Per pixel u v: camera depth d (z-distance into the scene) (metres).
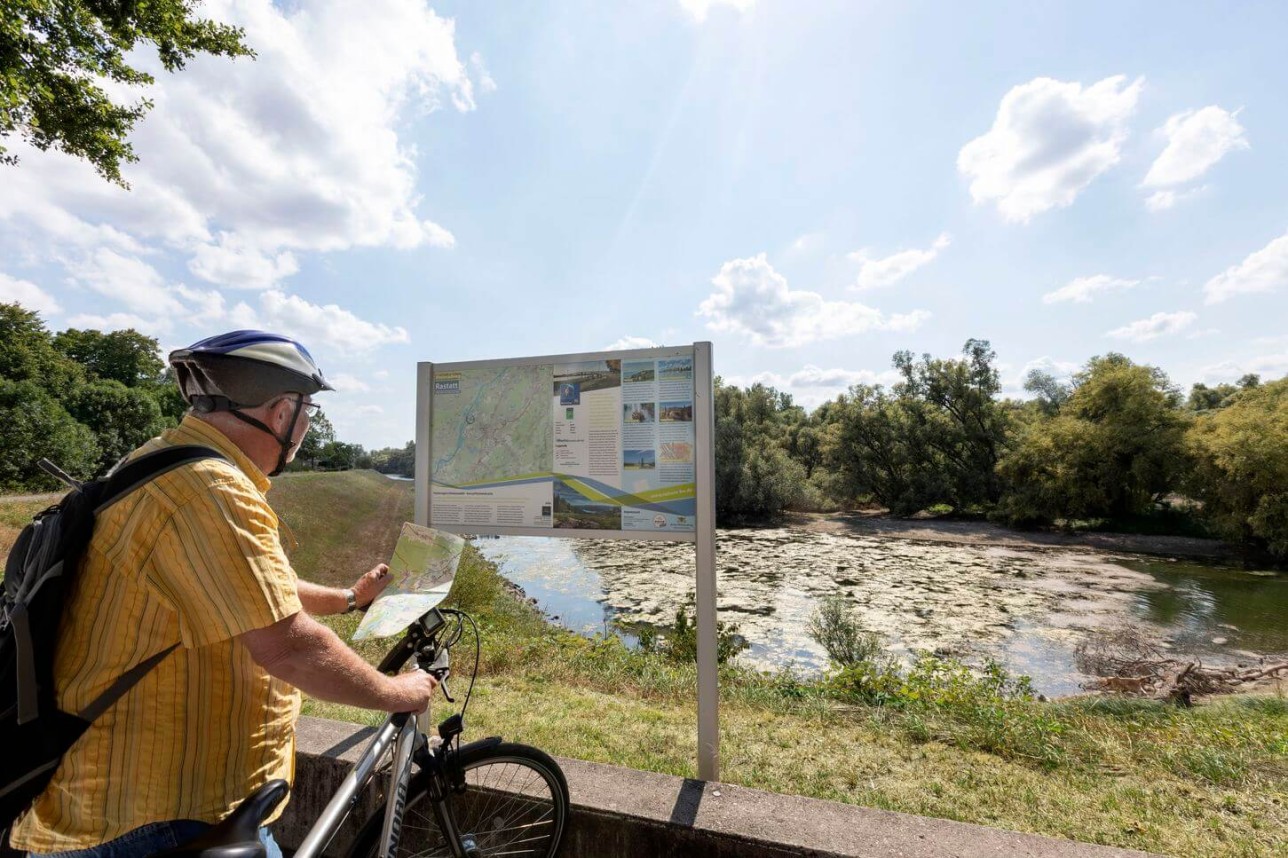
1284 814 2.64
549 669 5.03
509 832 2.02
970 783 2.91
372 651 5.29
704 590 2.34
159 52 8.55
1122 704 6.09
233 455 1.22
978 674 9.72
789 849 1.87
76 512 1.05
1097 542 27.33
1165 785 2.99
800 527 33.19
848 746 3.39
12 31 6.66
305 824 2.34
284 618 1.09
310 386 1.34
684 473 2.40
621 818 2.03
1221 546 25.89
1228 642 12.76
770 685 5.48
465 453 2.73
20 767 0.97
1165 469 28.31
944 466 37.91
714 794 2.16
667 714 3.93
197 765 1.12
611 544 22.86
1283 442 23.28
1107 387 32.72
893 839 1.90
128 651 1.06
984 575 19.89
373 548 14.49
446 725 1.72
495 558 19.80
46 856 1.07
